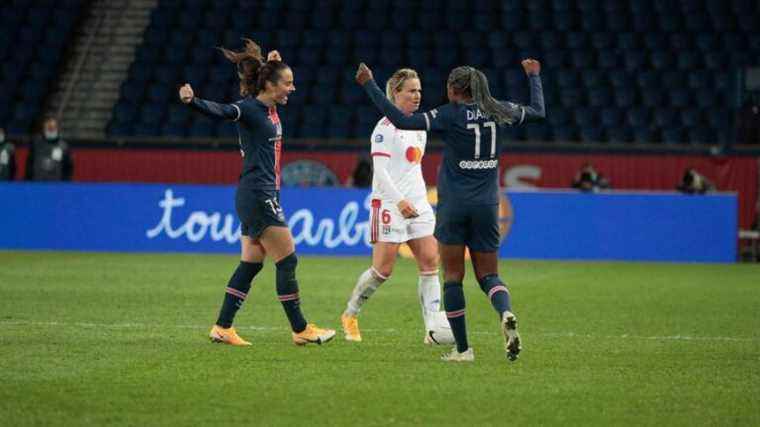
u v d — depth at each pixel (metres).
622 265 75.50
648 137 100.06
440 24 110.94
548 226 79.88
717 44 107.31
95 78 108.88
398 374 31.80
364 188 79.94
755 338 40.25
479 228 32.88
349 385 30.05
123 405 27.31
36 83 107.12
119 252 80.81
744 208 91.56
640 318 46.34
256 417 26.14
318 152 93.75
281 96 36.59
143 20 113.62
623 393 29.31
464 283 62.16
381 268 38.62
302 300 52.22
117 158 95.56
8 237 82.75
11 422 25.47
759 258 84.88
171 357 34.41
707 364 34.03
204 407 27.14
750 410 27.36
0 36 110.56
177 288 56.19
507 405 27.70
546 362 34.22
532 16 110.75
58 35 110.94
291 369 32.47
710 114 101.19
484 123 32.53
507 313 31.75
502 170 93.31
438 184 33.41
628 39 108.19
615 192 79.50
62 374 31.30
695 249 79.12
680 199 79.25
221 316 37.44
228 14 112.00
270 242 36.72
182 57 108.62
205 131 102.19
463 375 31.72
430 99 102.56
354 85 104.81
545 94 103.62
